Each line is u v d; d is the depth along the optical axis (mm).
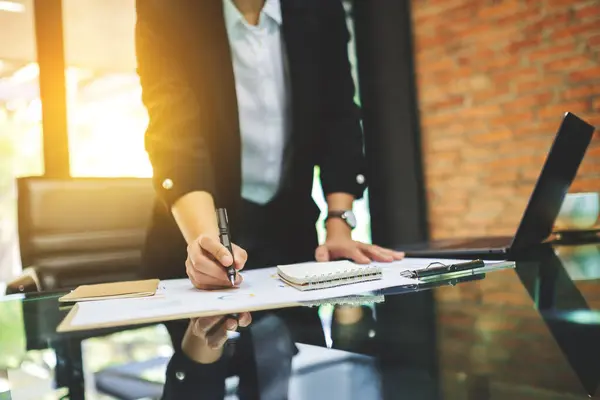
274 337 402
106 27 3348
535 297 524
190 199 917
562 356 316
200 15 1080
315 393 270
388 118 3602
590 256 859
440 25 3398
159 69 1017
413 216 3506
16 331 496
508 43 3111
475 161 3266
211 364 337
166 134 954
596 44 2801
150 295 673
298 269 713
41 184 1334
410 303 523
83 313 559
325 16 1224
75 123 3387
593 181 2777
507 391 259
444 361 315
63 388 311
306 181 1223
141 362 352
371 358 329
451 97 3361
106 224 1374
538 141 3016
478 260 770
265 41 1150
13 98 3309
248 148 1169
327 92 1227
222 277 684
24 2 2998
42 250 1296
